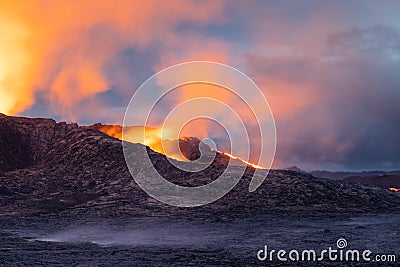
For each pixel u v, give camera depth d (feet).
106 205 215.92
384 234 142.41
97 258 102.83
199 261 100.07
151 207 212.64
